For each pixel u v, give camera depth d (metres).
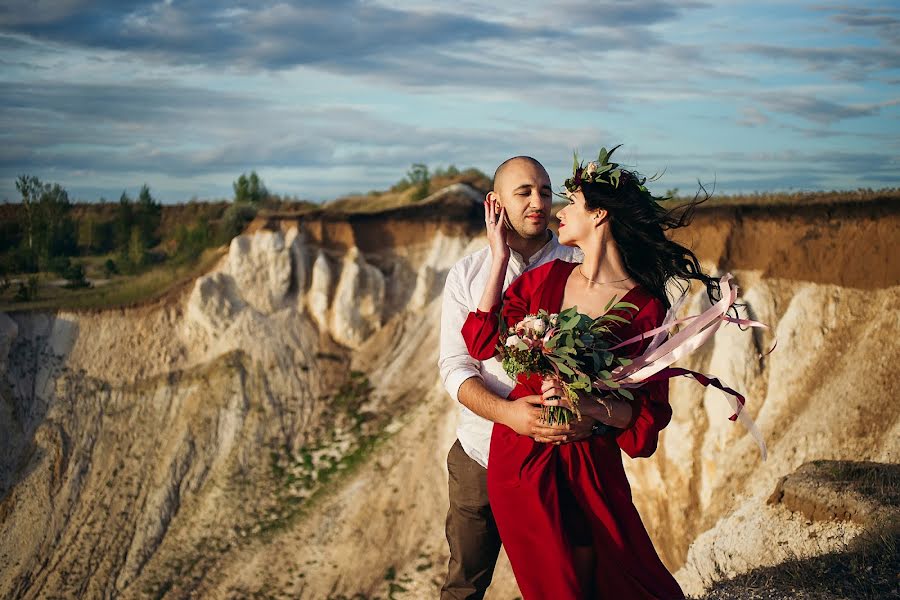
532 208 4.27
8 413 33.81
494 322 3.88
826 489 13.30
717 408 21.20
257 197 50.84
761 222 23.31
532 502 3.72
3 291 41.88
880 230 21.30
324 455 30.98
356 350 35.62
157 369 35.16
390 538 26.41
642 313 3.74
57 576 28.92
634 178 3.87
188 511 30.33
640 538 3.81
